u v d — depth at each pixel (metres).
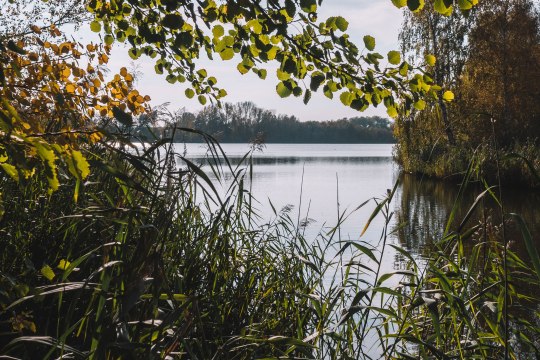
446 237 3.25
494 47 31.84
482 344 3.17
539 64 33.28
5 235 3.74
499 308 3.13
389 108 3.79
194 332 3.41
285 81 3.66
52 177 2.37
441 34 32.66
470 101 31.39
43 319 3.29
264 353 3.48
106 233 3.44
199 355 3.41
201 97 4.41
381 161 54.75
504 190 22.78
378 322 5.37
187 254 3.97
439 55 32.00
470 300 3.23
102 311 2.39
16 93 3.00
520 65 31.84
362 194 22.53
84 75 3.26
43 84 3.08
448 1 2.96
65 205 4.13
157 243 2.56
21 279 3.40
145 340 2.65
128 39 4.20
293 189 24.06
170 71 4.35
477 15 32.59
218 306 3.75
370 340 4.87
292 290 4.14
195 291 3.81
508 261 3.37
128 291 2.33
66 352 2.84
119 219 2.75
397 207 18.08
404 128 31.33
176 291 3.46
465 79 33.19
